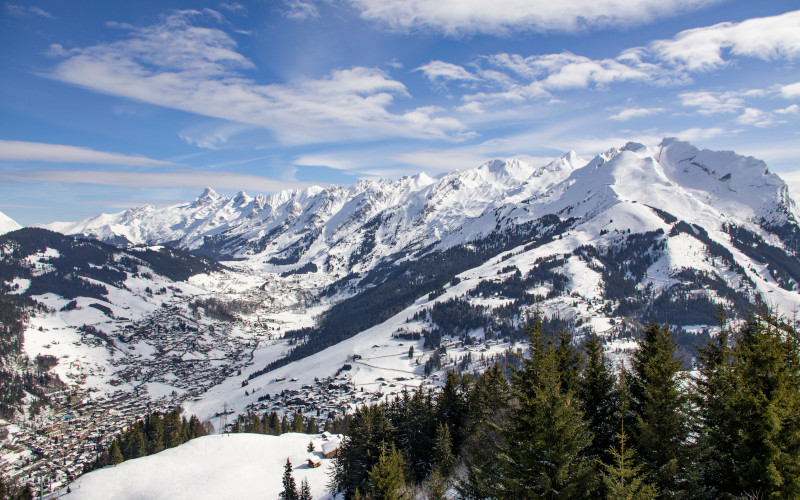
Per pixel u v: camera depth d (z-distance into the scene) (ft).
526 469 86.63
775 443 85.76
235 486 306.35
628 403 102.42
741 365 97.35
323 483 315.17
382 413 270.05
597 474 85.46
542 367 94.27
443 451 219.61
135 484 310.45
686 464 88.89
